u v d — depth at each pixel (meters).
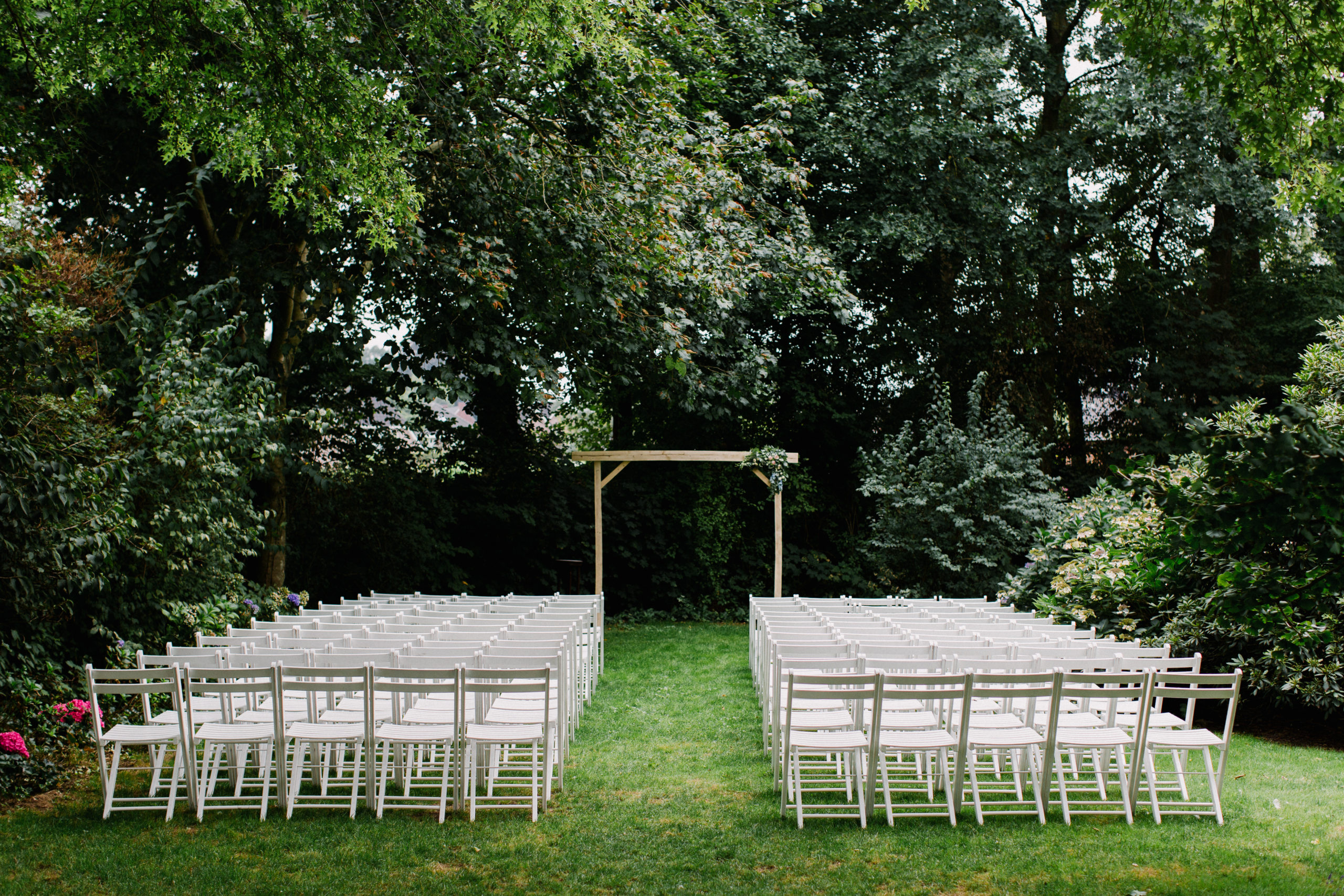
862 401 19.98
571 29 7.66
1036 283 19.02
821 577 18.72
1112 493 11.37
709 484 18.64
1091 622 9.65
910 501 16.19
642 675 11.47
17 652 7.44
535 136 10.40
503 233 11.70
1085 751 6.37
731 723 8.65
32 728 7.02
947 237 16.97
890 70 16.81
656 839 5.37
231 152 7.83
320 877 4.77
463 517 17.58
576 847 5.23
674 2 13.63
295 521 14.84
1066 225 18.77
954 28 17.44
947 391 16.81
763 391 16.38
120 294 9.14
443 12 7.43
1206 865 4.96
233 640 7.11
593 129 10.77
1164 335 19.16
